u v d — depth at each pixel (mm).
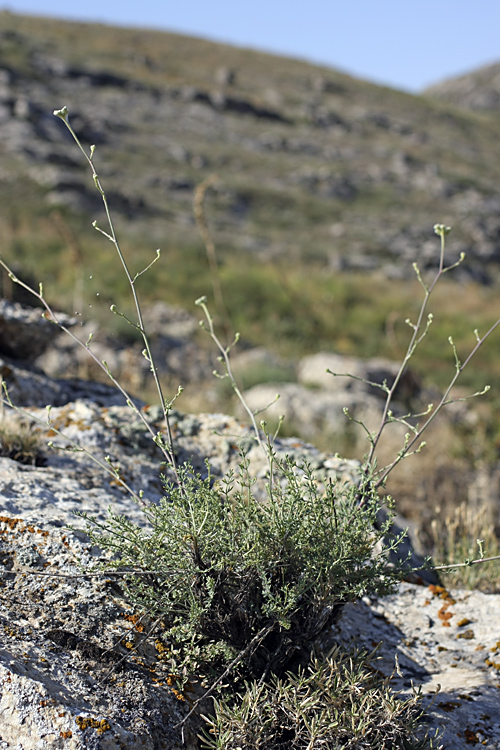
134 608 2113
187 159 40656
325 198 40844
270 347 12492
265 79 65188
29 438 3035
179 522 1996
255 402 7996
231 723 1820
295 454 3309
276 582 2049
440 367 13078
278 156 47156
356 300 17031
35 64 46750
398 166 50594
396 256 30953
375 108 65250
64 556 2209
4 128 33094
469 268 31203
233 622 2016
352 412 7910
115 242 1880
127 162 36562
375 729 1884
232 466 3293
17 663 1751
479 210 44656
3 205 22656
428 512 5004
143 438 3375
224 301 14359
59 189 26188
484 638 2682
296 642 2020
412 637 2686
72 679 1802
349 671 2053
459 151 60500
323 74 70812
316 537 2016
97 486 2838
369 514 2102
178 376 8984
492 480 5730
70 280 12766
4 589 2059
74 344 7688
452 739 2045
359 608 2791
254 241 28125
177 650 2068
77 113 39938
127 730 1716
